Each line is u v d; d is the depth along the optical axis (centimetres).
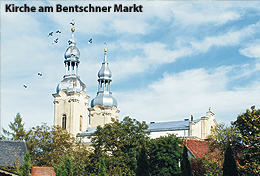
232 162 5394
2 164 7269
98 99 13662
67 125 12750
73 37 13675
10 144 7731
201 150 8094
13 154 7562
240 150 6781
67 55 13325
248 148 6644
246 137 6500
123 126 8306
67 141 10481
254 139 6381
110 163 7594
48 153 9538
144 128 8262
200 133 10812
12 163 7381
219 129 7012
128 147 8025
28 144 9725
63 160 8525
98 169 7094
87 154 9856
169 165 7038
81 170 8094
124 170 7562
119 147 7925
